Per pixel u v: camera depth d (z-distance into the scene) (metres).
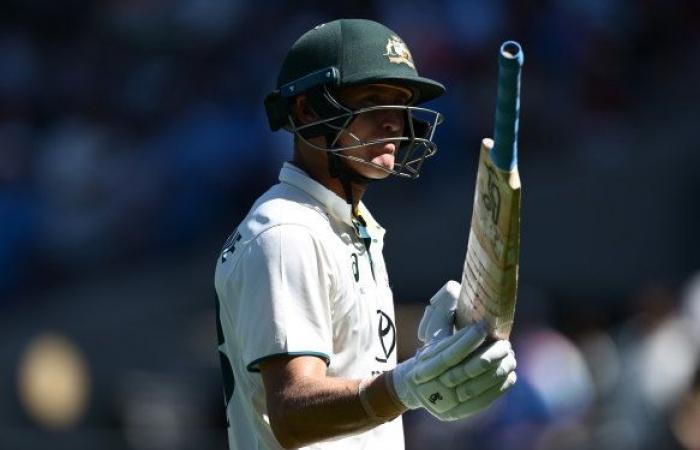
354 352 12.71
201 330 42.22
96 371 41.78
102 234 44.59
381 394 11.59
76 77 49.12
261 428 12.73
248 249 12.43
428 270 40.19
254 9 47.41
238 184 42.47
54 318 42.75
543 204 39.94
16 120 48.16
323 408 11.70
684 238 39.19
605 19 44.75
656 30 45.41
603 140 41.66
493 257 11.09
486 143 10.95
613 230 39.56
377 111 12.89
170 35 48.31
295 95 13.00
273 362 12.10
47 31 50.59
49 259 44.66
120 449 32.81
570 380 33.41
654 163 39.41
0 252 44.16
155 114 46.88
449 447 32.66
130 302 42.69
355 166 12.95
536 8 44.56
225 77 46.28
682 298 37.81
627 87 43.66
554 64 43.66
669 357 31.75
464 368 11.26
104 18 50.03
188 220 43.19
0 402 39.28
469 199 40.12
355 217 13.21
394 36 13.09
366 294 12.90
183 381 41.09
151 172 44.62
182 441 33.84
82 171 45.75
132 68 48.50
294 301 12.19
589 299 39.78
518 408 32.28
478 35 44.06
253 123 43.06
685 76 43.12
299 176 12.97
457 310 12.30
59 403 39.69
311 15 46.84
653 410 31.58
